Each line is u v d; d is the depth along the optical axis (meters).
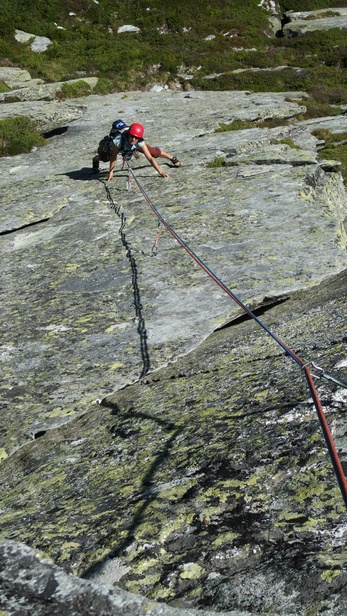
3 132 20.48
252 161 15.12
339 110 29.05
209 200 12.16
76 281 9.22
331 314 6.61
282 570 2.92
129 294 8.49
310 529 3.17
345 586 2.70
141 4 41.16
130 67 34.16
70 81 30.84
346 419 4.04
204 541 3.31
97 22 38.94
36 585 2.82
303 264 8.88
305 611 2.64
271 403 4.63
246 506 3.50
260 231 10.33
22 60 33.66
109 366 6.74
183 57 36.16
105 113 25.64
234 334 7.09
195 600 2.90
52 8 38.62
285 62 38.50
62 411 6.02
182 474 4.01
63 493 4.39
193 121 23.06
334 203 13.38
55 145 20.70
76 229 11.54
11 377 6.73
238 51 38.91
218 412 4.86
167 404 5.46
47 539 3.69
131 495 3.97
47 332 7.71
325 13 46.56
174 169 15.16
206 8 43.00
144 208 12.22
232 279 8.59
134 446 4.78
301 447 3.86
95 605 2.71
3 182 15.98
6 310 8.55
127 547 3.35
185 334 7.23
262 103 27.84
